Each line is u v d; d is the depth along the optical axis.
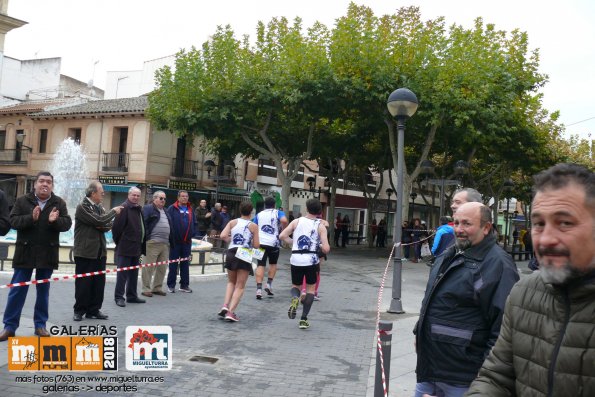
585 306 1.88
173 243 10.45
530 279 2.16
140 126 30.42
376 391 4.28
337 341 7.32
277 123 25.00
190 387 5.11
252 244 8.23
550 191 1.92
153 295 10.21
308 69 20.66
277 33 22.89
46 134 34.34
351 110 22.62
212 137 23.92
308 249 8.01
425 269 19.05
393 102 10.08
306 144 26.50
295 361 6.18
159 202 10.06
